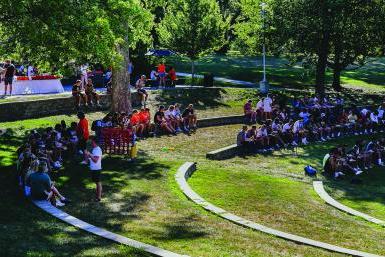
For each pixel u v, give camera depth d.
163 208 17.56
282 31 44.28
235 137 32.22
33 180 16.77
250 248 13.98
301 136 32.47
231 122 36.03
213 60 67.44
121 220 15.84
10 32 23.22
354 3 43.91
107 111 34.28
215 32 46.97
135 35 31.08
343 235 16.64
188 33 46.34
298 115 37.38
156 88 42.19
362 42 45.47
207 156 27.22
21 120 29.86
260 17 46.59
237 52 78.38
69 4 21.61
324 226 17.53
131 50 46.91
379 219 19.47
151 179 21.39
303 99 38.72
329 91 49.12
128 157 24.47
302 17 43.84
